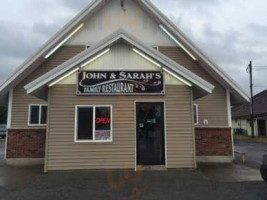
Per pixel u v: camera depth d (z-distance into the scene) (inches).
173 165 478.6
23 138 602.9
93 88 486.9
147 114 494.6
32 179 428.5
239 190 356.5
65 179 414.9
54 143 471.8
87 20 617.9
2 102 693.3
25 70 584.1
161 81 494.9
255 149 995.3
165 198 322.7
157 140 489.7
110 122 484.1
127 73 493.4
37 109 611.5
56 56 605.0
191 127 489.1
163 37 630.5
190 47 615.2
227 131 627.5
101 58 493.7
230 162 613.0
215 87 633.0
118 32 486.3
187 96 494.9
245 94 616.4
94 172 461.1
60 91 483.2
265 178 350.3
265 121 1804.9
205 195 334.3
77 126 479.8
